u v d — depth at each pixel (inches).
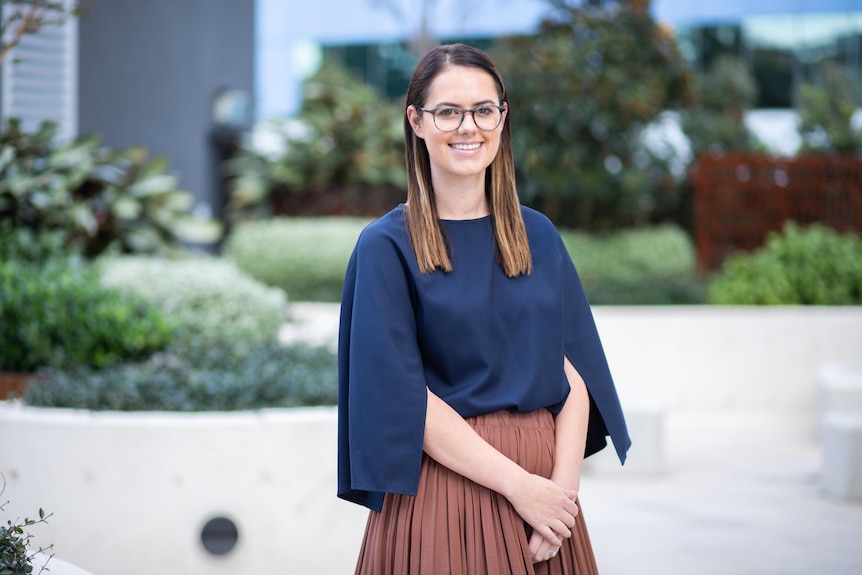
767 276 362.0
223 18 545.0
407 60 719.7
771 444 281.0
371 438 85.2
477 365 88.5
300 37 735.7
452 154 88.5
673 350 331.3
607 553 182.9
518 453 88.4
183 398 172.9
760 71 670.5
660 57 455.5
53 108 331.9
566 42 451.5
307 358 202.2
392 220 90.7
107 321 214.2
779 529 198.5
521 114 447.5
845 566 174.7
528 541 88.6
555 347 90.4
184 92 512.4
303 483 157.2
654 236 441.4
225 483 155.4
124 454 154.6
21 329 218.4
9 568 99.4
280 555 157.0
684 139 528.1
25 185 288.5
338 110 500.7
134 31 478.6
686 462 259.8
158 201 346.3
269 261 411.2
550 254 92.6
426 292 87.7
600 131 458.0
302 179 492.1
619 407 94.9
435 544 86.4
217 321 239.9
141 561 155.4
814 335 331.0
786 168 427.8
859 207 426.3
